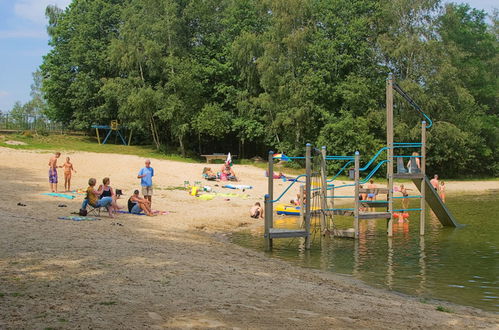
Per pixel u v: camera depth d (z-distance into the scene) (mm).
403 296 8945
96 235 12258
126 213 18562
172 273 8555
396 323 6566
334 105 49875
